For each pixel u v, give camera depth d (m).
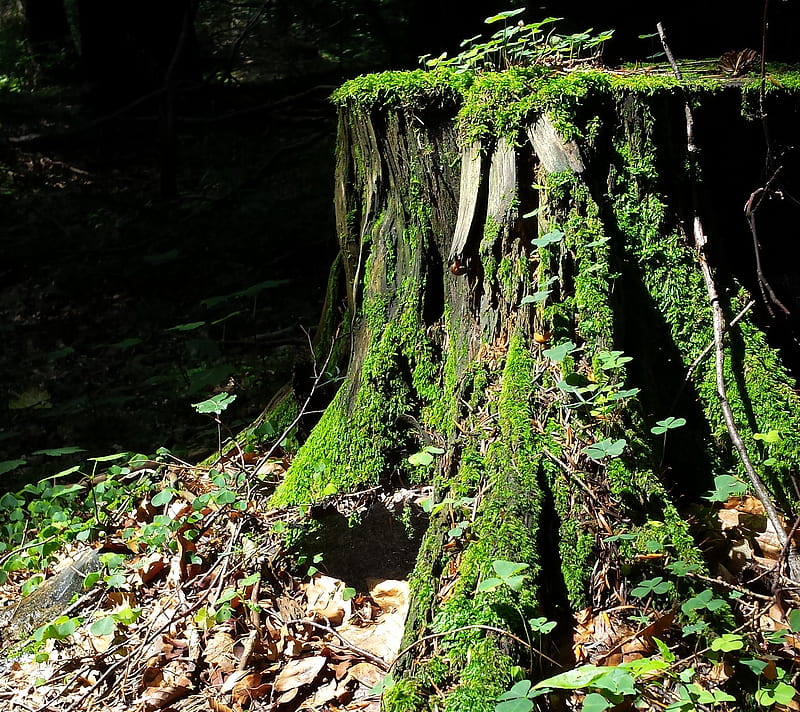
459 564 2.58
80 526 3.53
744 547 2.79
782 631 2.37
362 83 3.32
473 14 8.41
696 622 2.39
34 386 6.25
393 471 3.26
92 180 12.91
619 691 1.88
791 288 3.51
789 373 3.25
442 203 3.29
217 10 17.55
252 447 3.85
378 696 2.54
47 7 20.55
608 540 2.55
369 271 3.41
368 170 3.39
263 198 9.66
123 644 2.90
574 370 2.83
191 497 3.53
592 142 3.05
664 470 2.89
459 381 3.11
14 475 4.89
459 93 3.21
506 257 3.03
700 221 3.23
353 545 3.17
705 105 3.31
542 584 2.51
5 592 3.47
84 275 8.24
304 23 13.11
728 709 2.26
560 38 3.60
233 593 2.83
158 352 6.66
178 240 8.73
